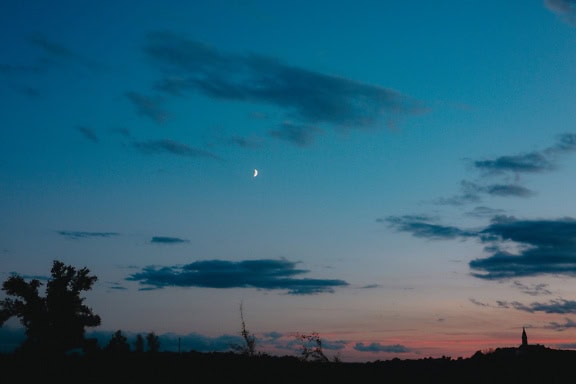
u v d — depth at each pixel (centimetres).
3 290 3662
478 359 3684
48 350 3594
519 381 3275
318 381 3023
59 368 3409
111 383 3059
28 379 3194
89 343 3609
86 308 3759
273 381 2984
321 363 3147
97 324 3716
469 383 3209
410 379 3225
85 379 3156
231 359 3294
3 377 3209
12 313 3650
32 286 3703
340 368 3198
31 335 3634
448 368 3466
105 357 3516
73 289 3756
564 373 3391
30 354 3566
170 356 3497
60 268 3756
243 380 3005
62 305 3694
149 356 3525
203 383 2983
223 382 2992
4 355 3597
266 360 3180
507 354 3756
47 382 3130
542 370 3434
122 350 3584
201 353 3503
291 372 3083
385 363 3538
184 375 3120
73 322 3675
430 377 3284
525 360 3622
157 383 3022
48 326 3653
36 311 3666
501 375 3366
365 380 3119
